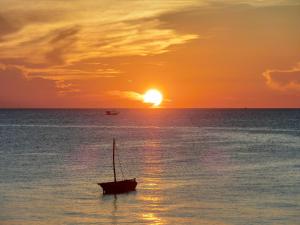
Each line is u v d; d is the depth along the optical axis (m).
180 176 161.12
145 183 148.00
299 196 127.94
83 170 174.50
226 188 139.12
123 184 134.12
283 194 130.50
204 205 118.44
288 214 109.75
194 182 149.25
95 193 133.12
